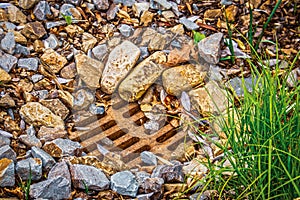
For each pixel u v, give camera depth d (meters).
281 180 1.75
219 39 2.16
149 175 1.92
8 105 1.98
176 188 1.89
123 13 2.24
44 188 1.83
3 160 1.85
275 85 1.92
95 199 1.86
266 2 2.30
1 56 2.07
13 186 1.85
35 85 2.05
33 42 2.14
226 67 2.15
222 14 2.27
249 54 2.18
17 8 2.19
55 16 2.20
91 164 1.92
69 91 2.07
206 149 1.98
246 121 1.80
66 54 2.13
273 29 2.25
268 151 1.76
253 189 1.79
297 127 1.77
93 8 2.24
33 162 1.87
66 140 1.95
